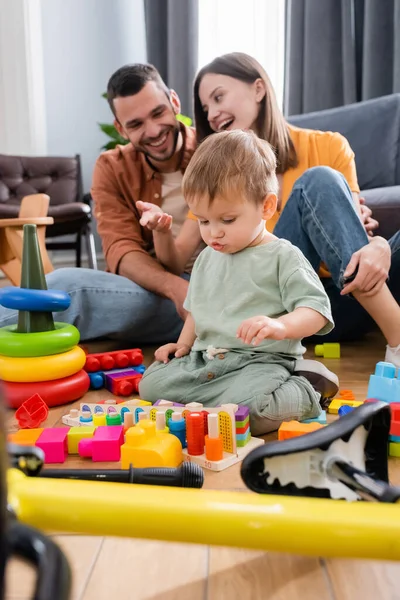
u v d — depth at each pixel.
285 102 2.89
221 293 1.07
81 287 1.48
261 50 3.04
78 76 3.59
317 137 1.60
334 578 0.53
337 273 1.24
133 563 0.56
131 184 1.72
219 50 3.12
